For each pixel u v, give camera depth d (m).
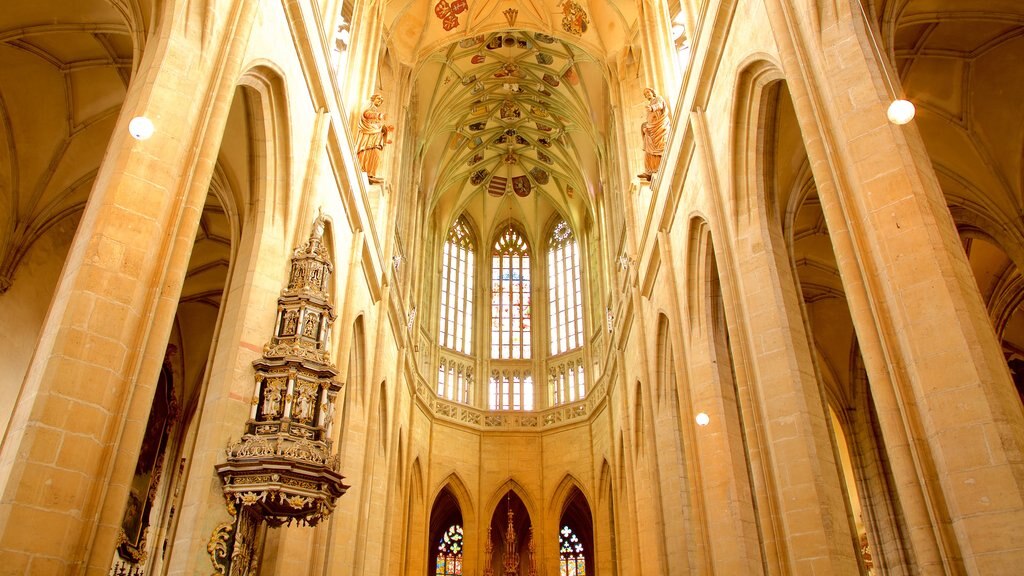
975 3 15.85
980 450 7.74
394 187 26.70
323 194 17.03
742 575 15.54
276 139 14.76
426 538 34.62
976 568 7.45
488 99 37.00
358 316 21.34
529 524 40.19
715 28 15.52
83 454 8.06
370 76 22.98
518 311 42.78
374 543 24.48
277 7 14.14
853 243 9.57
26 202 18.52
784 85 14.09
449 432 37.56
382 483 25.66
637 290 24.69
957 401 8.02
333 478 12.14
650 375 22.81
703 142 16.39
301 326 13.49
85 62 17.22
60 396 8.02
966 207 19.41
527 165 42.12
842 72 10.27
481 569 35.53
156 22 11.02
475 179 42.28
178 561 11.17
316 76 16.23
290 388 12.68
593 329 39.03
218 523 11.52
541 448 38.50
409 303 32.38
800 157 16.20
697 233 18.03
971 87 17.70
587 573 40.34
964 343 8.14
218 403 12.28
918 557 7.99
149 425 22.69
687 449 17.77
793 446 12.45
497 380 41.03
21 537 7.37
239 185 15.28
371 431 22.23
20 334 18.67
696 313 18.36
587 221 41.84
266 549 14.79
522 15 30.17
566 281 42.22
